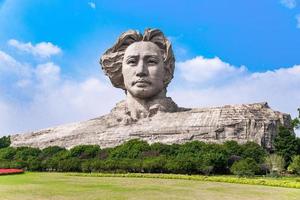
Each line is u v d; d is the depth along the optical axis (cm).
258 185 3638
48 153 6316
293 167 4841
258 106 6494
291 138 5456
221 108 6444
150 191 3089
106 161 5031
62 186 3409
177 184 3616
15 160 5997
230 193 3044
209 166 4547
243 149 5328
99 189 3195
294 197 2872
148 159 4906
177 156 4978
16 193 2938
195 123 6275
